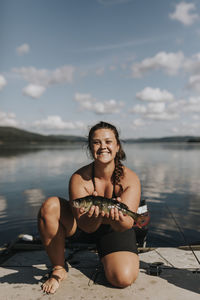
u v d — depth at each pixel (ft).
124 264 8.27
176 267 9.66
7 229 19.51
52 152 162.61
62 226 8.91
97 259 10.64
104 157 8.59
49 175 51.29
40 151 180.45
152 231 18.67
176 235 17.90
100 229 9.33
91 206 7.73
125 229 8.55
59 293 7.98
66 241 11.96
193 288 8.14
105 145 8.57
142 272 9.29
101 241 9.16
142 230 11.71
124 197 8.77
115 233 9.16
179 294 7.80
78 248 11.71
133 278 8.30
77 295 7.86
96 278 8.95
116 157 9.18
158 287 8.23
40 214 8.64
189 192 32.71
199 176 48.39
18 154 138.72
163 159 92.94
